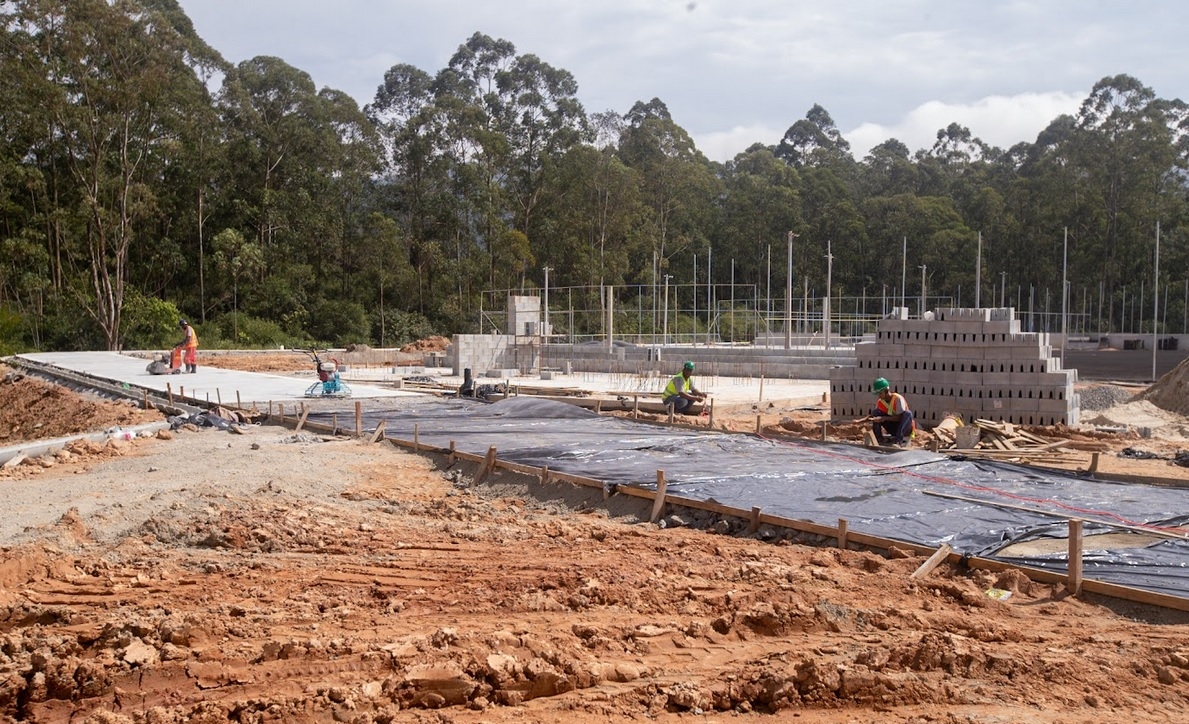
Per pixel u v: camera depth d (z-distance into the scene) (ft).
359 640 20.79
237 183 169.37
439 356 120.47
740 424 58.90
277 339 156.46
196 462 42.29
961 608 23.40
